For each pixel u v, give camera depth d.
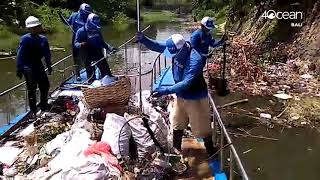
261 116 13.02
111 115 6.35
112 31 41.91
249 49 21.14
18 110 11.98
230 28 31.62
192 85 6.28
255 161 10.48
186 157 6.66
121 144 5.97
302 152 10.85
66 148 6.01
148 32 37.19
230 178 5.73
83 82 10.35
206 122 6.44
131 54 20.75
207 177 6.08
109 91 7.01
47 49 8.77
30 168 6.14
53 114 8.46
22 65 8.42
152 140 6.19
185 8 69.06
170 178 6.03
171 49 6.27
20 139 7.45
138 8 6.68
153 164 5.99
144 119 6.22
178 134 6.67
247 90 15.19
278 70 18.33
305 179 9.58
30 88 8.49
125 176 5.59
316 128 12.22
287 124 12.53
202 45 7.32
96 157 5.50
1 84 18.36
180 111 6.54
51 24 36.91
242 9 29.83
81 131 6.52
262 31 23.42
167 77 11.35
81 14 10.48
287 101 14.38
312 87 15.92
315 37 19.19
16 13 35.59
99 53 10.18
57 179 5.42
